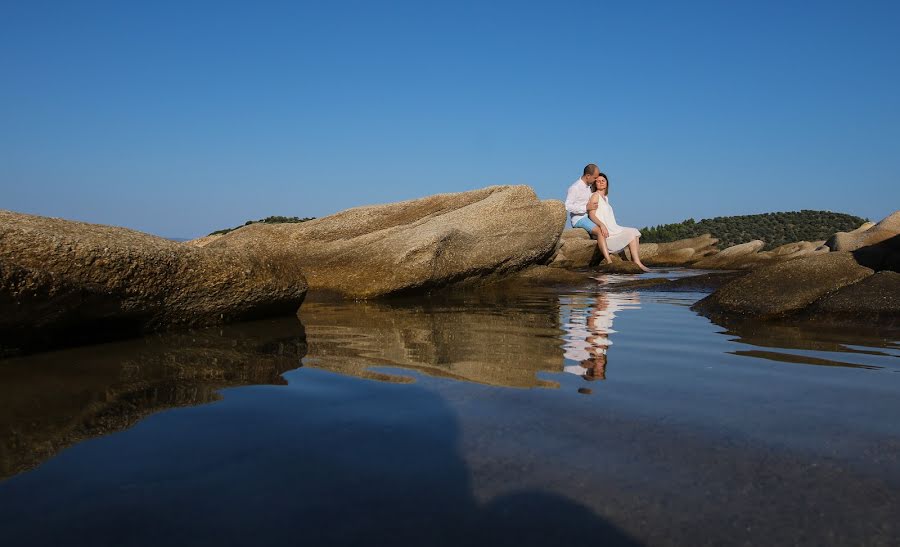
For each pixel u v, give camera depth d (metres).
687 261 15.98
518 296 7.03
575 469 1.52
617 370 2.73
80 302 3.38
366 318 4.92
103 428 1.87
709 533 1.21
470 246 7.89
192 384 2.46
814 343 3.51
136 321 3.87
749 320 4.55
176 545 1.16
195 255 4.15
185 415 2.00
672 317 4.86
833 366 2.83
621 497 1.37
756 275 5.05
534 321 4.66
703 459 1.60
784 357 3.07
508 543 1.17
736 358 3.04
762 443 1.72
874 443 1.73
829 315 4.34
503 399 2.18
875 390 2.35
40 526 1.24
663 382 2.48
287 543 1.17
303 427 1.85
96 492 1.39
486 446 1.68
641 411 2.03
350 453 1.63
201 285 4.16
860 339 3.65
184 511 1.30
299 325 4.46
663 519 1.27
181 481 1.45
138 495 1.38
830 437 1.78
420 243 6.93
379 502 1.33
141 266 3.70
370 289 6.75
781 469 1.53
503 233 8.64
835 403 2.15
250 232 8.66
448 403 2.13
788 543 1.18
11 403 2.17
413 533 1.20
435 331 4.09
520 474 1.49
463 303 6.25
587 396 2.23
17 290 3.00
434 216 8.93
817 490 1.41
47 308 3.20
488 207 9.08
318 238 8.73
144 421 1.94
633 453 1.63
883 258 5.67
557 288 8.14
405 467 1.53
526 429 1.83
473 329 4.20
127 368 2.81
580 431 1.81
